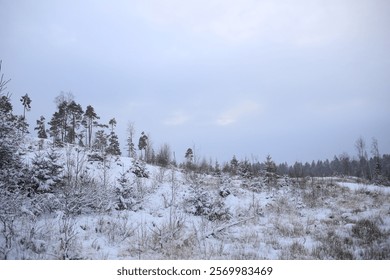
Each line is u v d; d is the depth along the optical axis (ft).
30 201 34.68
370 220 41.19
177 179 82.69
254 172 110.73
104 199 42.19
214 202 47.67
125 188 47.44
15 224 28.35
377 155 172.14
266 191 79.30
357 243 31.22
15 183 36.83
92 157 86.38
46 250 24.63
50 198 36.73
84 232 30.40
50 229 28.04
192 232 32.94
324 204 60.49
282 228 38.11
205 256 26.05
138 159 102.78
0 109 36.35
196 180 64.69
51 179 40.91
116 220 36.42
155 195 59.98
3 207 27.40
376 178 141.08
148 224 36.24
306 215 50.55
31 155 63.00
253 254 27.12
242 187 85.25
